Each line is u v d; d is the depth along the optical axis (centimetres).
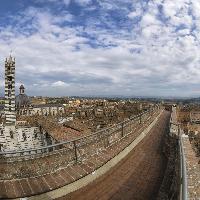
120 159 1280
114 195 873
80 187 923
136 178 1038
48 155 959
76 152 1048
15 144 3022
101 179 1015
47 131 2744
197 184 621
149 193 895
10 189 800
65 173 955
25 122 3738
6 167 866
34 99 14250
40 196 808
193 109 6975
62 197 839
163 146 1577
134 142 1630
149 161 1290
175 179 891
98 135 1245
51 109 8919
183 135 1262
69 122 3294
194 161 827
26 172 891
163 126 2744
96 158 1125
